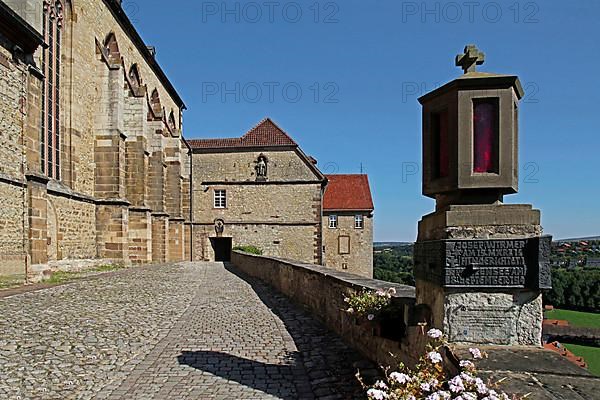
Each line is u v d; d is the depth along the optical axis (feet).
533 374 9.07
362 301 17.58
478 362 9.81
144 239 100.32
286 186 142.51
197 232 142.72
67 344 25.53
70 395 17.99
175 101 154.71
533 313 11.15
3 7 50.01
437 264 12.10
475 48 12.28
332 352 24.31
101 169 86.28
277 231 141.90
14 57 53.78
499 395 8.00
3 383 18.79
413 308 14.03
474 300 11.40
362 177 174.91
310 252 141.28
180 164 132.98
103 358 23.27
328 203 166.61
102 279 63.41
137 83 110.73
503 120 11.63
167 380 20.08
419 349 13.88
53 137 72.79
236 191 143.02
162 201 117.08
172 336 28.94
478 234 11.53
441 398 8.80
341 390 18.47
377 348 20.04
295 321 33.99
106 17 91.45
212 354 24.54
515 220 11.42
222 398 17.89
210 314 37.42
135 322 32.83
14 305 37.58
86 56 82.64
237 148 143.64
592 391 8.19
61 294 45.37
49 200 68.74
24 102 55.52
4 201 51.65
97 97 86.79
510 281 11.17
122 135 88.48
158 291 52.44
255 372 21.24
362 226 164.45
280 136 145.18
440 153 12.84
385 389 11.27
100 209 85.76
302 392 18.51
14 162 53.57
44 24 69.87
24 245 55.06
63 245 73.26
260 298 47.70
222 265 108.58
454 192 12.33
